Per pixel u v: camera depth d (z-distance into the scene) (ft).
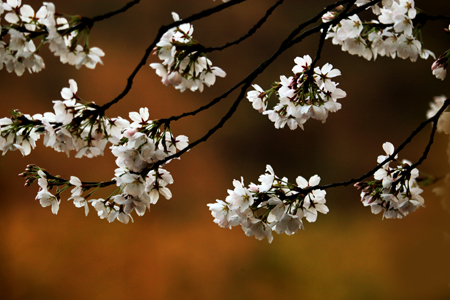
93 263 32.19
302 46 52.39
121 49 48.49
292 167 47.29
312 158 47.78
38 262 31.48
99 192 37.37
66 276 30.83
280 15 53.83
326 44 52.39
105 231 34.83
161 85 47.57
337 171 47.11
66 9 49.03
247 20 54.03
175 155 5.44
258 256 33.47
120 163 5.79
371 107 50.55
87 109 5.26
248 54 52.75
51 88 44.01
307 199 6.22
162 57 4.99
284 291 30.42
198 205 41.16
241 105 48.91
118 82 46.80
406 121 49.60
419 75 51.01
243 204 5.76
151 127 5.52
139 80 47.14
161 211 38.99
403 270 27.22
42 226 34.45
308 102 5.85
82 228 34.76
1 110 41.68
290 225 5.91
